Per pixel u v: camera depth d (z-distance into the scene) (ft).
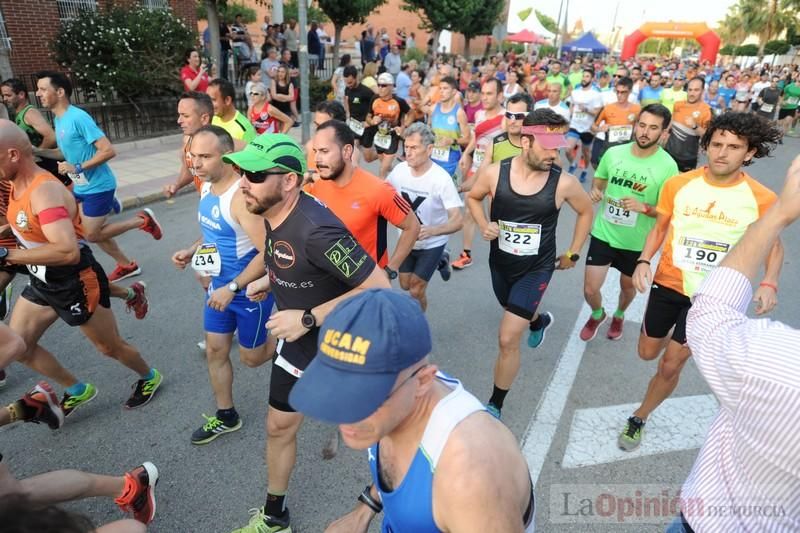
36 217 9.32
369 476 9.93
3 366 6.52
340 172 10.21
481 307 16.94
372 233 10.86
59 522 3.89
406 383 3.60
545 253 11.14
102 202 16.62
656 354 11.03
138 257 19.52
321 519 8.94
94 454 10.27
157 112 37.37
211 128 8.95
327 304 7.14
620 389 12.70
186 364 13.29
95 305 10.16
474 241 22.84
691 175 10.23
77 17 39.29
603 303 17.17
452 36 134.51
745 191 9.60
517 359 10.82
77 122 15.75
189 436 10.82
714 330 4.40
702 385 12.85
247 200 6.81
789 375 3.78
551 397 12.30
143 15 37.88
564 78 47.42
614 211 13.21
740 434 4.25
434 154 22.35
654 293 10.62
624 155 13.00
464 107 29.43
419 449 3.85
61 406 10.98
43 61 41.93
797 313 16.98
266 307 9.81
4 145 8.71
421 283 13.53
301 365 7.47
